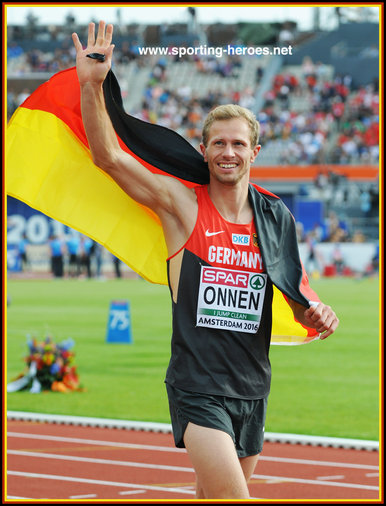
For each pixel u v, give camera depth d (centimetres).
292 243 448
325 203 3544
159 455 793
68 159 464
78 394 1110
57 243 3506
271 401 1079
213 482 394
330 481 697
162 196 430
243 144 426
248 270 430
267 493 656
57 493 650
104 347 1562
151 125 446
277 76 4534
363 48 4569
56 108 460
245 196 436
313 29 4769
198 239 425
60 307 2302
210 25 4797
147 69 4762
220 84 4684
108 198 465
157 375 1262
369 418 967
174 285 432
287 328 487
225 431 406
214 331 422
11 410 994
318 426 921
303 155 3938
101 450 811
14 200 3631
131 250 469
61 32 5084
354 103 4331
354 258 3412
